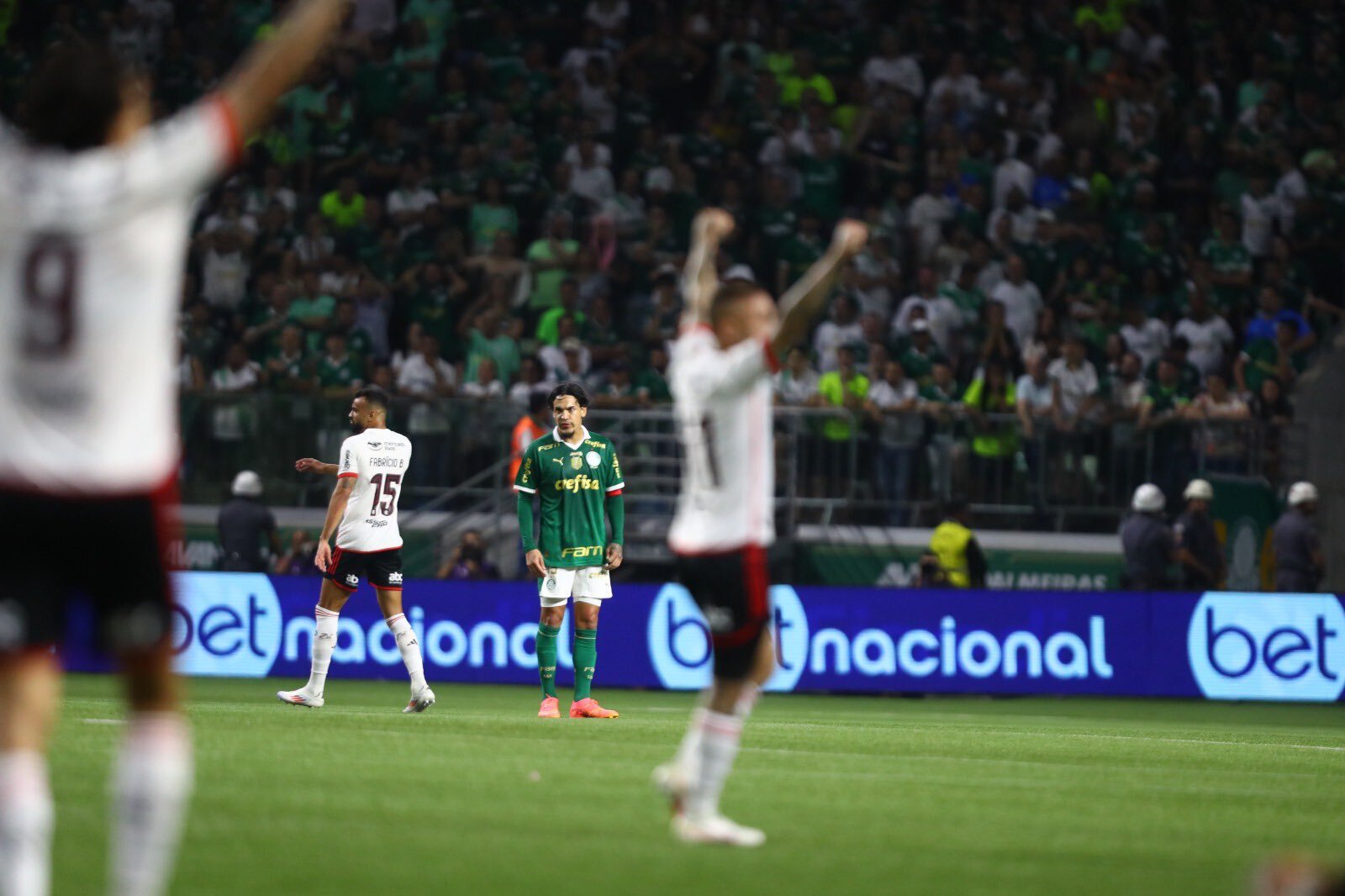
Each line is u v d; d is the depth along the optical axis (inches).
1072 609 2340.1
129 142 518.9
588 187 3053.6
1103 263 3014.3
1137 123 3223.4
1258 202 3139.8
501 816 869.2
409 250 2928.2
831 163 3078.2
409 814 866.1
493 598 2297.0
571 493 1684.3
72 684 2139.5
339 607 1694.1
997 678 2330.2
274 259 2910.9
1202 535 2452.0
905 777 1143.0
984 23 3331.7
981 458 2581.2
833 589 2333.9
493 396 2618.1
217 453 2554.1
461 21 3243.1
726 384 770.2
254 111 503.5
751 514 804.6
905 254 3034.0
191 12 3307.1
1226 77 3378.4
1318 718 2181.3
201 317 2751.0
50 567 509.7
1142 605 2341.3
